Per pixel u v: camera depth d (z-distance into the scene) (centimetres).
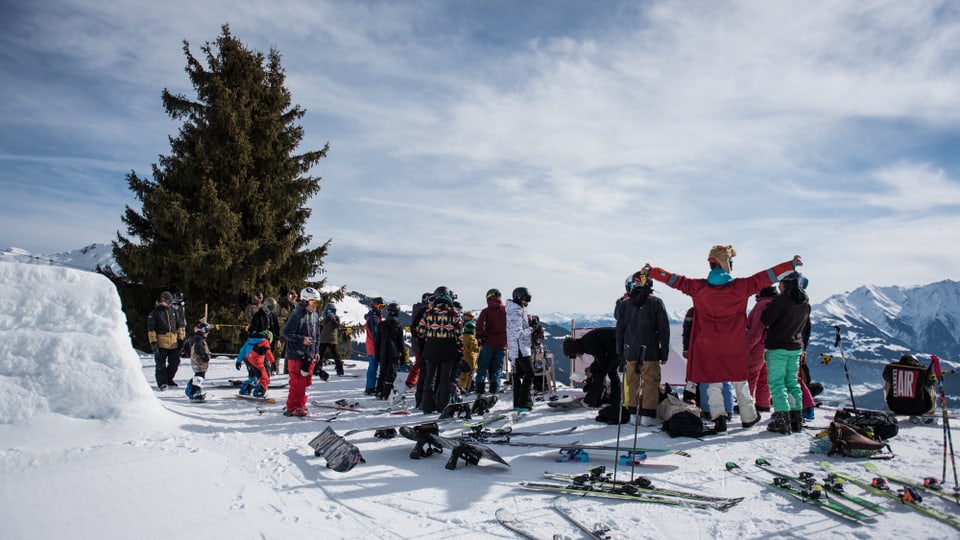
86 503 407
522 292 900
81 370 622
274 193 2391
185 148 2339
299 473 525
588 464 562
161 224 2173
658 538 368
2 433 555
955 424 743
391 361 1020
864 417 652
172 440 606
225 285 2277
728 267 714
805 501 431
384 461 578
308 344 827
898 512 407
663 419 741
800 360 788
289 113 2584
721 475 511
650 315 747
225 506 428
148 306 2280
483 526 396
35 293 639
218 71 2412
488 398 850
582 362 1195
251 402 960
